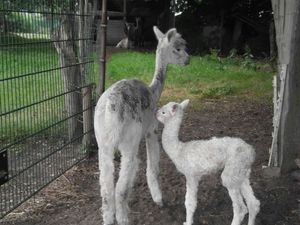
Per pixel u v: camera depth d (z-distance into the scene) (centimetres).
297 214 251
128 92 223
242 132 414
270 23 952
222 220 244
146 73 676
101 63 342
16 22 255
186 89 591
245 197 225
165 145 231
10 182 280
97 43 390
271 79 662
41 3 276
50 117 324
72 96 332
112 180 216
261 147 369
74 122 336
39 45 285
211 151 219
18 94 307
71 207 261
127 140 218
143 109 230
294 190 281
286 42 294
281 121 301
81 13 326
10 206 253
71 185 290
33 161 305
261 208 257
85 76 334
